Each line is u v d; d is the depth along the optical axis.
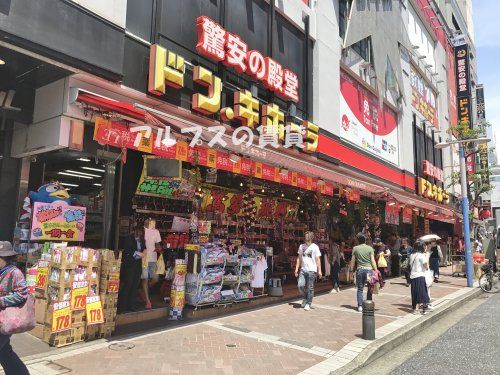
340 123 15.09
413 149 21.78
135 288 7.59
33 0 5.73
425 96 25.00
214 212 11.30
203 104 8.52
